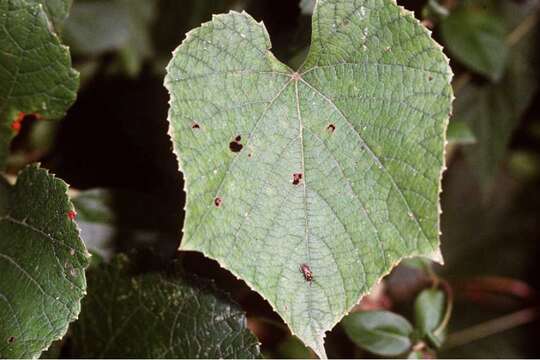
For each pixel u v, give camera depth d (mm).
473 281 789
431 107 477
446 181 936
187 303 564
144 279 573
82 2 729
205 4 694
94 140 704
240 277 479
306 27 543
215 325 558
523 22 703
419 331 617
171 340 563
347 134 487
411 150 478
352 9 484
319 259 487
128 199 612
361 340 612
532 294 776
